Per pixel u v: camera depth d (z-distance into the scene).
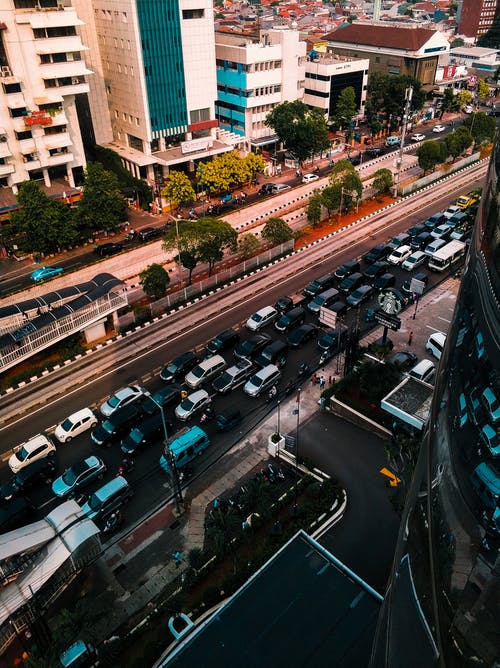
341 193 72.12
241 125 100.88
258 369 46.53
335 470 37.03
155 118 86.19
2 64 70.38
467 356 8.67
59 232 66.88
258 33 110.94
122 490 35.16
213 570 31.25
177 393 43.50
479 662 6.76
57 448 40.12
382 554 31.33
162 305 55.94
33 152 75.25
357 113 117.56
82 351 49.91
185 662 23.14
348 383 43.22
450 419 8.90
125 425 40.50
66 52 73.62
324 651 23.30
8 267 67.25
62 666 26.19
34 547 29.39
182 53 84.25
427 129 118.75
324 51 113.94
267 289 59.19
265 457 38.66
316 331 50.78
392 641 9.72
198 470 37.94
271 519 33.78
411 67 126.38
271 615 24.75
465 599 7.30
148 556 32.62
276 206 81.81
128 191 83.62
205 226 57.00
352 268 60.19
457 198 81.94
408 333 51.12
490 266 8.33
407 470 29.52
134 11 76.44
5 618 27.05
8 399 44.75
